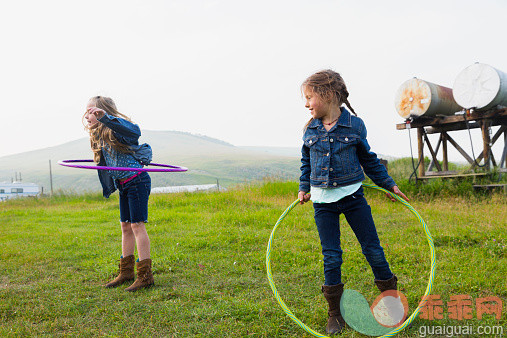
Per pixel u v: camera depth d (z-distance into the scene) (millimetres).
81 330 3221
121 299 3959
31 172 178375
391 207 9523
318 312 3393
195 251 5941
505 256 4902
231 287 4180
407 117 11945
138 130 4180
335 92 3125
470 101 11086
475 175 10836
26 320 3461
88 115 4137
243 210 10680
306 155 3371
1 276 4926
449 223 7059
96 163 4320
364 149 3201
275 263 5055
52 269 5219
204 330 3141
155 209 11648
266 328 3125
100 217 10891
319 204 3186
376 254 3107
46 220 10914
